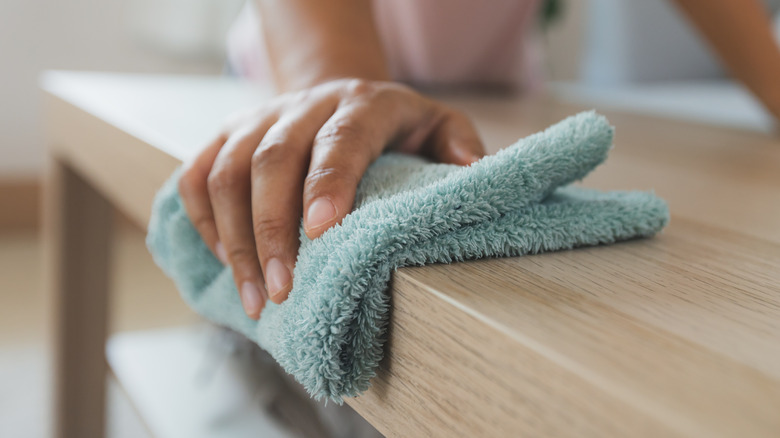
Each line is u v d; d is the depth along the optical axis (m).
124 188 0.51
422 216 0.30
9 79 1.72
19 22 1.70
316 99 0.38
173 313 1.46
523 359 0.23
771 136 0.68
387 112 0.38
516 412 0.23
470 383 0.26
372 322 0.30
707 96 1.24
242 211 0.36
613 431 0.20
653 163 0.52
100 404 0.81
